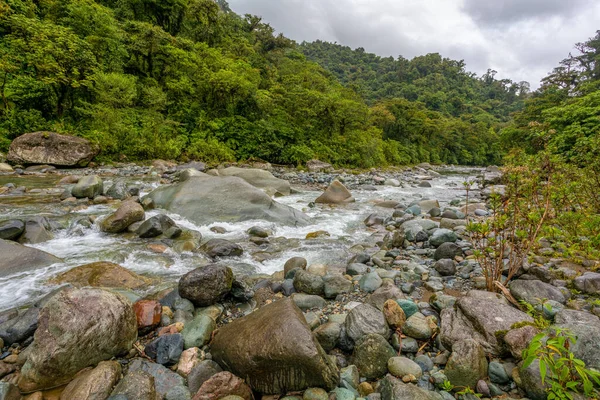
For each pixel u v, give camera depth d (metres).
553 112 20.22
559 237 4.95
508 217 3.88
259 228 7.15
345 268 5.24
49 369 2.31
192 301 3.66
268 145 27.81
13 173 13.52
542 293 3.33
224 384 2.29
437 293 3.76
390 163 42.31
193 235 6.66
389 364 2.58
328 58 150.50
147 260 5.31
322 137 33.75
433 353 2.82
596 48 55.72
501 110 118.69
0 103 16.94
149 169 16.97
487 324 2.74
